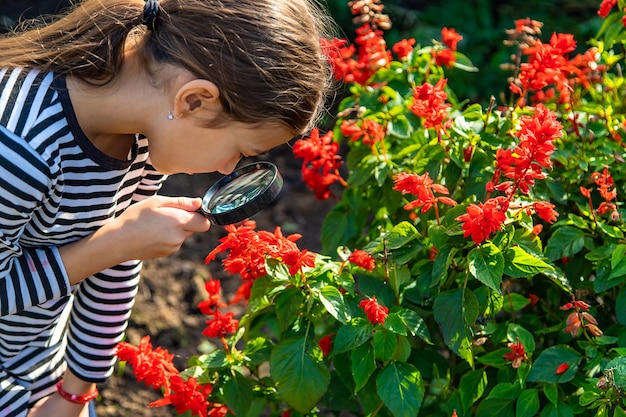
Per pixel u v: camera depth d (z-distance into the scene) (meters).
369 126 2.26
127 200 1.89
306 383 1.95
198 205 1.81
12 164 1.53
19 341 1.94
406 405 1.91
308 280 1.97
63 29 1.66
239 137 1.61
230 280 3.49
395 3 5.13
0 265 1.67
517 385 1.96
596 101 2.48
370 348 1.95
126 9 1.64
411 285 2.10
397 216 2.42
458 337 1.90
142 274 3.42
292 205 3.99
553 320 2.26
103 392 2.95
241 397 2.05
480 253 1.82
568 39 2.17
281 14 1.58
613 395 1.82
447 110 2.20
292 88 1.57
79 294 2.04
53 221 1.69
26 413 1.98
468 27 4.87
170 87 1.57
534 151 1.77
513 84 2.20
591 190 2.18
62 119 1.59
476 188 2.07
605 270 2.00
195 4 1.58
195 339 3.21
